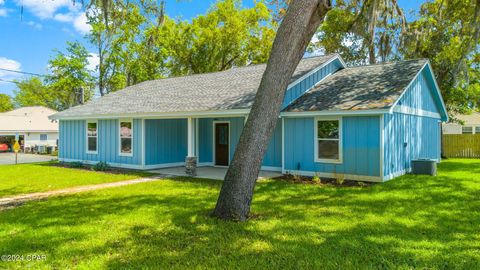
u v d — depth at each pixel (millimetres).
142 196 8148
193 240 4844
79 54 30203
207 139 15664
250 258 4152
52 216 6270
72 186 9844
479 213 6180
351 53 23672
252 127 6008
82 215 6320
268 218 5953
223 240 4828
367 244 4570
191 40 32781
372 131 10234
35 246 4664
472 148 20406
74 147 17406
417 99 13383
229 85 14258
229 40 32406
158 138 14500
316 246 4527
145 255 4297
